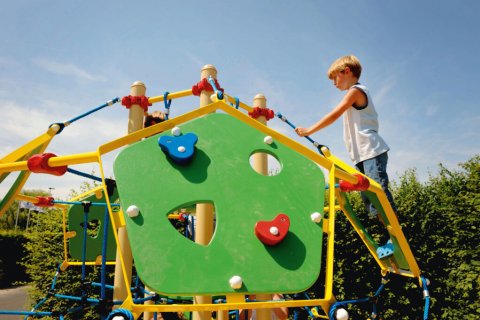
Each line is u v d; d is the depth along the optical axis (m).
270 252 1.19
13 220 24.83
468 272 4.65
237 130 1.49
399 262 1.82
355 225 2.15
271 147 1.49
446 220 5.05
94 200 3.15
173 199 1.23
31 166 1.27
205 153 1.38
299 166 1.45
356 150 2.10
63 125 1.85
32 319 4.69
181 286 1.07
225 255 1.16
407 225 4.93
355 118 2.10
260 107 2.70
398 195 5.36
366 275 4.65
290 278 1.16
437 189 5.97
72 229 3.04
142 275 1.07
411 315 4.60
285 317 2.20
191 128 1.43
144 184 1.24
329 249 1.26
